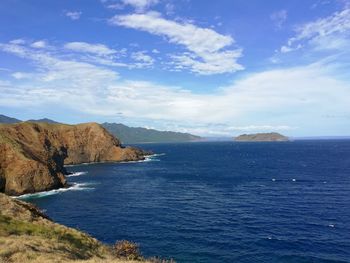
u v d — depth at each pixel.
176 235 53.00
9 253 21.12
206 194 89.94
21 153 100.75
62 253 24.36
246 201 79.12
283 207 71.88
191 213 67.75
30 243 24.28
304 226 56.94
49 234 29.25
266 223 59.25
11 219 30.27
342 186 99.62
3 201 34.34
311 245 47.62
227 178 122.81
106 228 57.72
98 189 100.88
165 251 45.97
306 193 88.50
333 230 54.47
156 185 108.00
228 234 53.16
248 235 52.47
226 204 76.06
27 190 94.94
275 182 110.38
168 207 73.75
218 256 43.94
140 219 63.53
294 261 42.09
